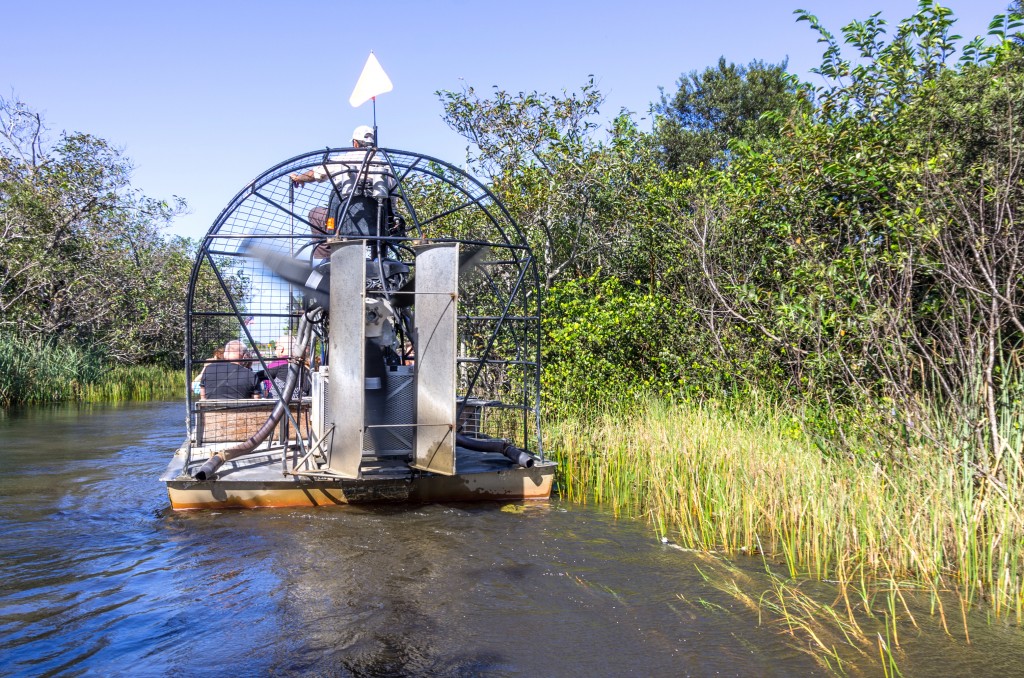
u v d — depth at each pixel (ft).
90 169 72.13
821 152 24.95
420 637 12.16
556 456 27.12
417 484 21.38
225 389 26.94
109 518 19.54
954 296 19.56
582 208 40.88
